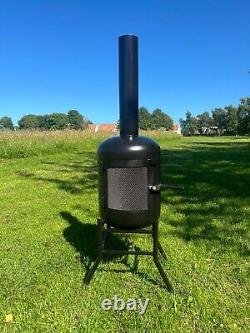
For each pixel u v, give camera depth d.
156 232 3.15
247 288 3.18
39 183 7.77
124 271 3.48
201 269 3.49
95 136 20.62
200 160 12.83
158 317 2.78
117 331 2.64
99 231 3.21
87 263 3.67
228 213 5.22
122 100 3.13
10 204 5.93
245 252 3.85
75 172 9.38
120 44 3.11
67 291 3.14
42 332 2.63
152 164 3.05
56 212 5.46
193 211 5.35
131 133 3.13
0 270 3.51
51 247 4.07
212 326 2.68
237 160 12.70
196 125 87.44
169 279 3.32
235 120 78.44
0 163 11.53
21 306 2.94
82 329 2.65
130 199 3.04
